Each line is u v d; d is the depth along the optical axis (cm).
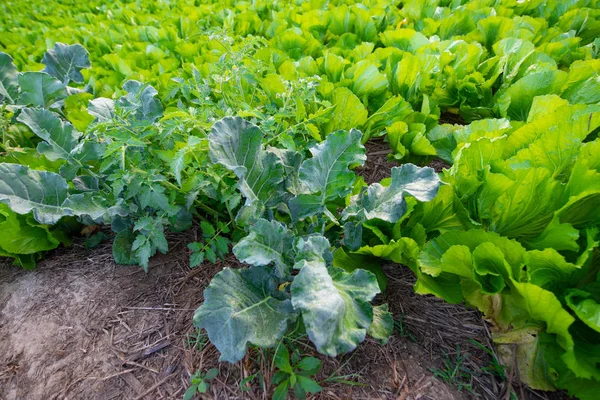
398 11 413
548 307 133
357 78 270
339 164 182
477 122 229
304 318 123
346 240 179
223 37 236
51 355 182
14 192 188
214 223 236
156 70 320
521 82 247
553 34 339
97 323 192
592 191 143
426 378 159
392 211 164
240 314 150
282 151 206
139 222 192
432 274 157
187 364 171
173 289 204
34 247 217
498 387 155
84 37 407
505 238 149
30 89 265
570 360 131
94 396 165
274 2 454
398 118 247
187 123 198
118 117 200
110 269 219
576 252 162
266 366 162
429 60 271
